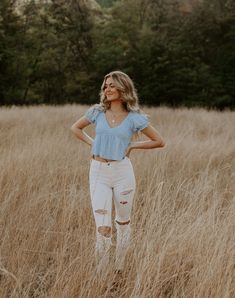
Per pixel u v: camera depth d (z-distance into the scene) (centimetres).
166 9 3219
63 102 3288
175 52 3023
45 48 3144
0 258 335
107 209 335
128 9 3198
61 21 3234
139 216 430
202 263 318
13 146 728
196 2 3108
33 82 3269
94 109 347
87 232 374
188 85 3017
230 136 946
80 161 633
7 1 3016
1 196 462
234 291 295
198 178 549
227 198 528
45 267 351
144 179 559
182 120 1259
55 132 866
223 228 350
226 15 3031
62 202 449
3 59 2970
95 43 3272
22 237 373
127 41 3120
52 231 391
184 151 705
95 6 3384
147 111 1572
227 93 3053
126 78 337
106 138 335
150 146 346
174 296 297
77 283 296
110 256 342
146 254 317
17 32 3072
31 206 432
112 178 338
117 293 304
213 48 3102
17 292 296
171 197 473
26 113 1289
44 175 550
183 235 342
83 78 3150
